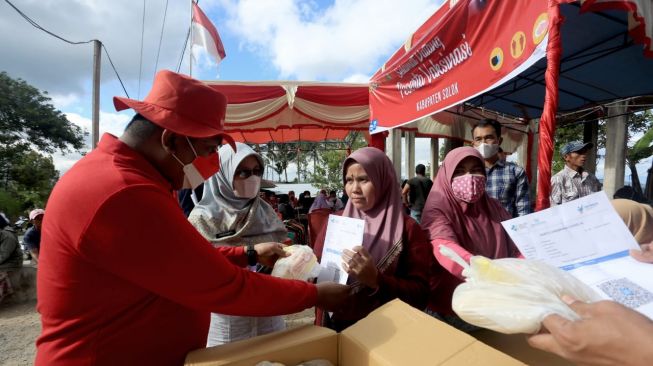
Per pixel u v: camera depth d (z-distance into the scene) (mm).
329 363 983
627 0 2195
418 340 896
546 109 2061
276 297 1060
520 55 2346
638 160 6184
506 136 8000
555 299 683
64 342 953
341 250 1466
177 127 1041
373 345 905
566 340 594
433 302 1795
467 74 2988
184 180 1204
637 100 5277
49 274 956
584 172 4188
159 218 900
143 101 1097
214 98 1133
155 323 1012
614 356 535
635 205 1338
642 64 4277
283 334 1059
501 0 2488
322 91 6012
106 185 896
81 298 939
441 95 3436
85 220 880
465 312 741
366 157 1621
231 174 1933
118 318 967
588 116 6332
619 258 982
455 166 1823
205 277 928
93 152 1056
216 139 1189
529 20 2258
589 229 1056
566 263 1052
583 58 4254
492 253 1809
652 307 800
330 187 23078
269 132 10836
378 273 1396
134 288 969
